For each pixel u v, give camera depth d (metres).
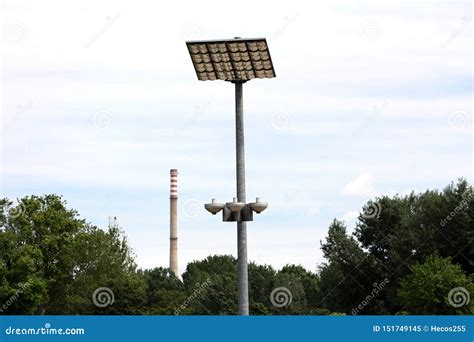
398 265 83.06
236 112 33.34
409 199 93.81
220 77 33.25
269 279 103.06
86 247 93.25
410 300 63.12
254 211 32.00
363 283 88.69
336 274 89.50
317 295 92.06
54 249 93.88
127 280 91.50
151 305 96.25
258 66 32.66
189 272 136.75
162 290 99.06
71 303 89.94
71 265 92.75
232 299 91.69
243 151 33.06
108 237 97.06
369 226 91.12
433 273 62.03
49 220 94.81
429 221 83.00
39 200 97.19
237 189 32.78
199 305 92.38
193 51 32.16
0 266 87.44
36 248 90.56
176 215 144.00
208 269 134.62
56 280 93.19
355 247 90.06
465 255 79.50
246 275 32.41
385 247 90.50
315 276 118.31
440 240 81.50
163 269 114.31
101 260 93.38
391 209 90.62
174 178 144.50
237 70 32.94
